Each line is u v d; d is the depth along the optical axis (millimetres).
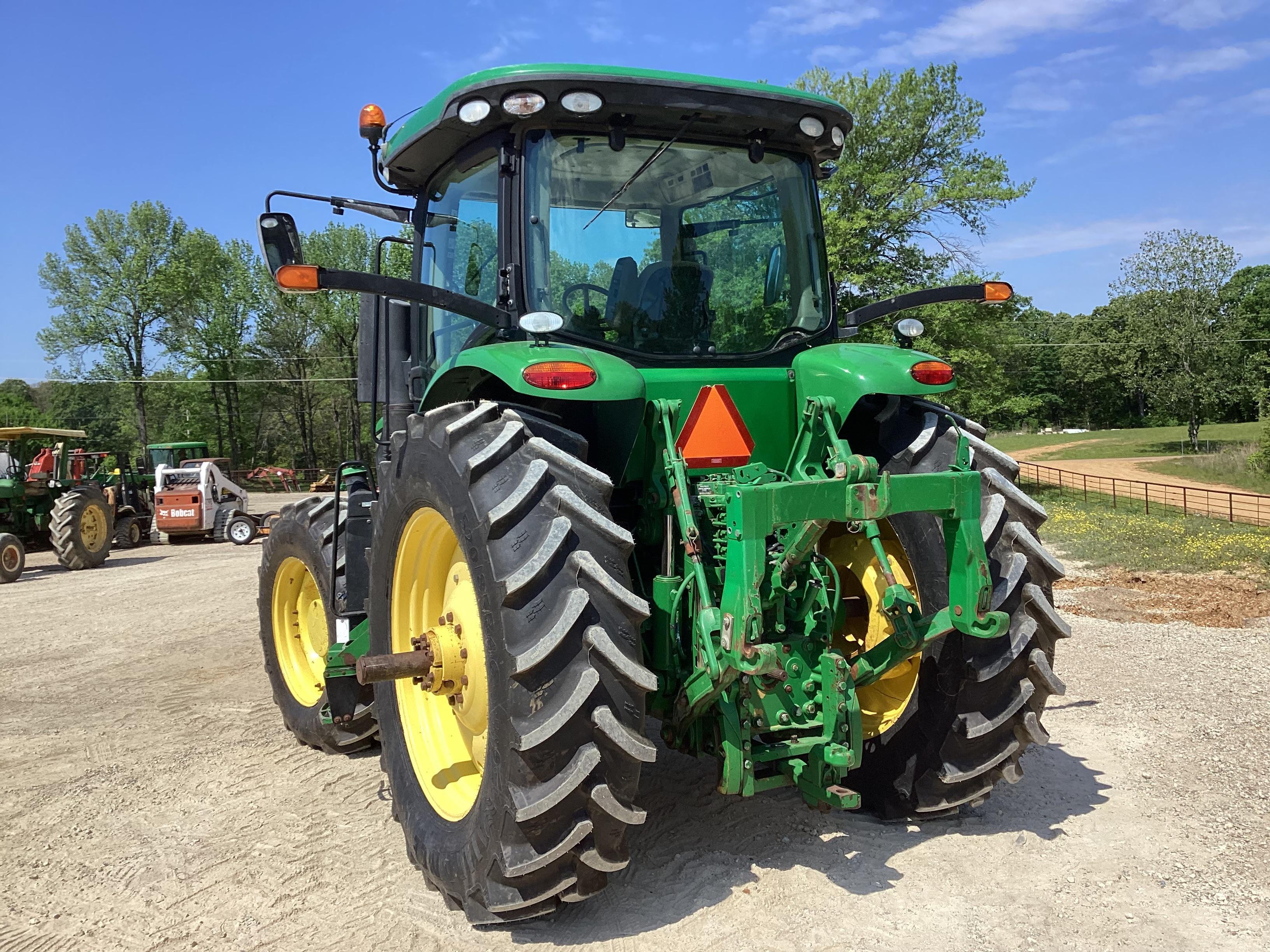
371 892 3223
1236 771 4035
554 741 2562
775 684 2783
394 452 3551
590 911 2979
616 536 2721
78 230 52562
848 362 3258
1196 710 4945
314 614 5035
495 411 3053
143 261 52719
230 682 6406
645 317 3414
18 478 16344
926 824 3566
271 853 3562
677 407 3162
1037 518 3416
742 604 2613
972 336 23031
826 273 3838
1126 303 45500
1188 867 3150
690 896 3043
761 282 3646
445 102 3350
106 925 3037
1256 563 11383
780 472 3332
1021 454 49594
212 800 4148
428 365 4199
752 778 2875
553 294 3303
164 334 54469
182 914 3094
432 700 3629
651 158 3455
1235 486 30000
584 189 3377
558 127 3355
